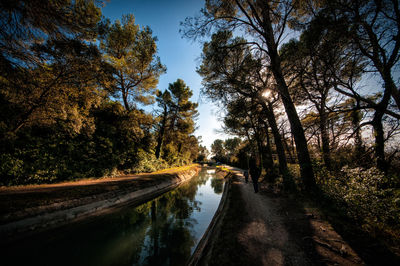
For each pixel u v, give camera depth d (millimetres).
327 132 5734
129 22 13875
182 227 5191
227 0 6820
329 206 4352
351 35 4371
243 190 8609
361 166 4754
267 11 6703
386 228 2758
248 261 2379
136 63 14336
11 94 5418
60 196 5637
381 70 4688
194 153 46000
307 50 5703
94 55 6535
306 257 2391
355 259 2201
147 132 16078
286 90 6680
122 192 8031
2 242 3494
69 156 8680
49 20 4078
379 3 3811
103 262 3328
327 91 5762
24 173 6750
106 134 11656
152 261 3377
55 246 3852
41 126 7199
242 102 8398
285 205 5160
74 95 7734
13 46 4227
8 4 3332
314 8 5785
